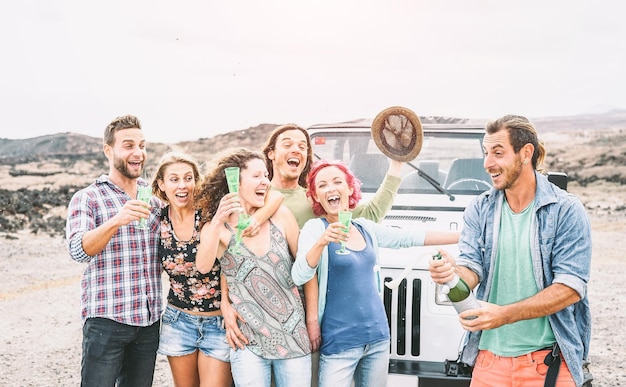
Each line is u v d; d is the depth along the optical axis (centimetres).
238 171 351
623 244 1438
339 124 619
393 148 429
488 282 334
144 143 403
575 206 320
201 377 391
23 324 869
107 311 380
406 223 502
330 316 360
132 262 387
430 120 637
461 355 351
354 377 378
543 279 323
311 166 414
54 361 718
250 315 361
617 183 1983
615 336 831
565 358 317
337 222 344
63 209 1702
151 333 399
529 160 325
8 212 1655
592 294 1050
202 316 386
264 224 374
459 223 501
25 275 1150
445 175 571
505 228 331
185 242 381
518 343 326
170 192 378
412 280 439
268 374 365
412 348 437
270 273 363
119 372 402
